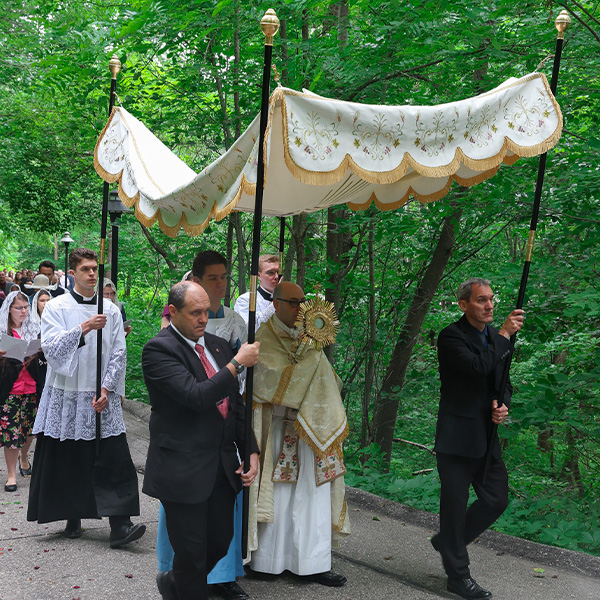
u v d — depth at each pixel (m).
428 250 8.45
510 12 6.21
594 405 6.18
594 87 6.45
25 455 6.64
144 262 12.02
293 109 3.07
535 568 4.38
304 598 3.85
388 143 3.31
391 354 9.18
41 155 12.77
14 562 4.36
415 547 4.75
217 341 3.56
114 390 4.81
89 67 7.55
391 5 5.46
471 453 3.94
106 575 4.17
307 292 7.82
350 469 6.75
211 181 3.50
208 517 3.34
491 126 3.60
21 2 12.41
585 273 6.17
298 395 4.09
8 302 6.36
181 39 6.68
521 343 7.90
